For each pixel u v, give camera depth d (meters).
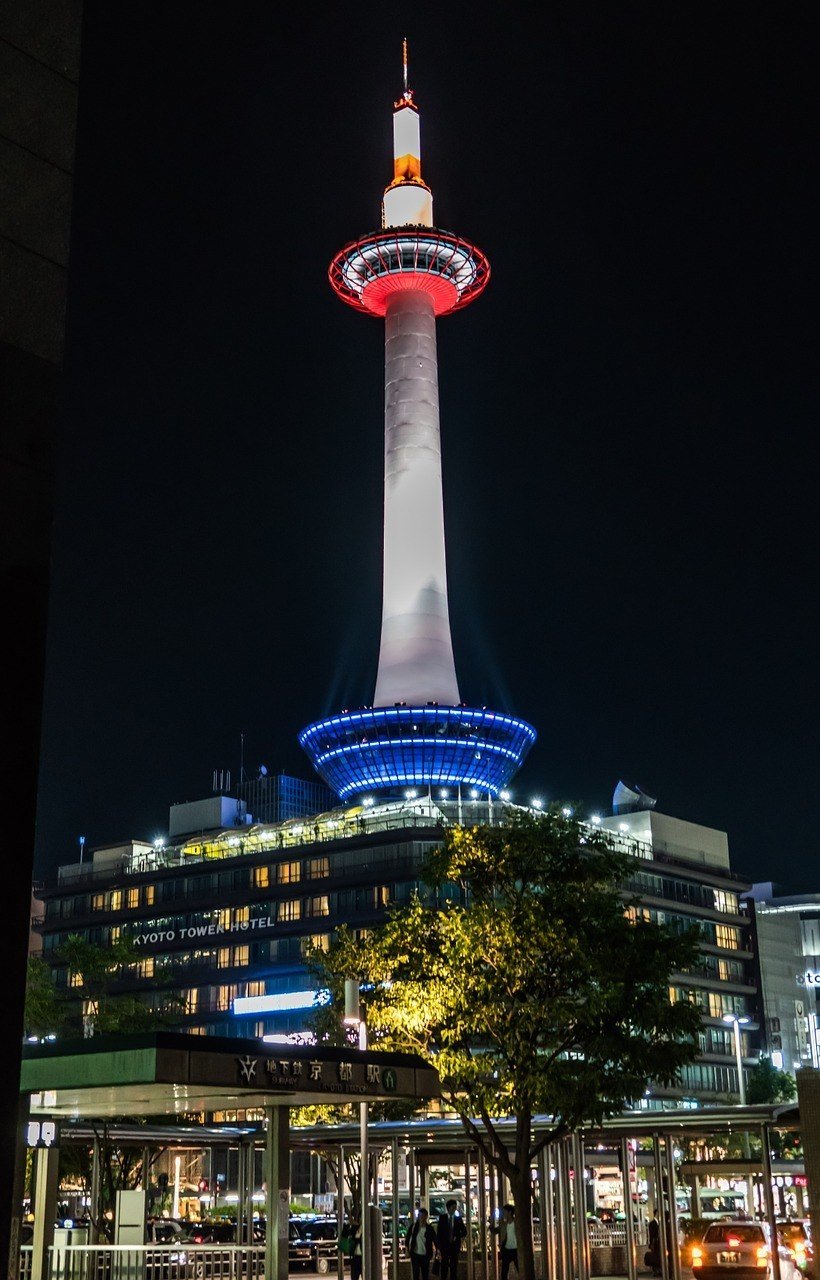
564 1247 39.59
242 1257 29.44
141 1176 54.22
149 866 157.38
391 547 150.38
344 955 35.59
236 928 141.62
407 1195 78.50
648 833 157.12
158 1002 143.62
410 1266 45.38
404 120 169.88
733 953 156.00
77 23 15.91
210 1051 24.23
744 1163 47.88
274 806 191.62
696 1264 42.88
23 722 13.73
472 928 32.50
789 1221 53.50
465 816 141.88
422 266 153.25
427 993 32.69
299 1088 26.09
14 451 14.24
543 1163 41.38
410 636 150.00
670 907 148.75
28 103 15.12
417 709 149.12
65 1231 29.45
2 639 13.69
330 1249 54.28
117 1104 28.33
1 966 12.95
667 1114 36.91
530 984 32.88
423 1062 30.38
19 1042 12.96
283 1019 132.88
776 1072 141.62
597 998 31.28
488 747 153.75
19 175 14.88
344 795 165.62
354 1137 42.25
